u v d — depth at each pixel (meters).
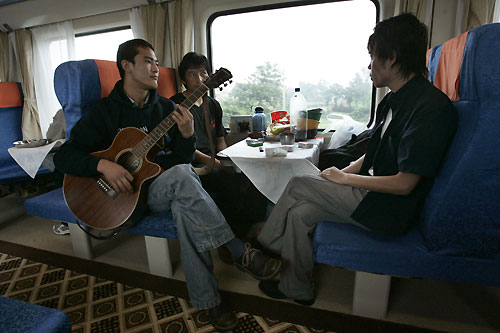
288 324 1.30
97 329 1.30
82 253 1.89
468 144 0.96
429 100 1.05
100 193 1.45
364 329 1.26
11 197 3.12
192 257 1.30
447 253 1.04
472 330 1.25
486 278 1.02
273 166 1.62
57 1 3.55
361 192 1.26
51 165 2.47
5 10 3.89
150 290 1.56
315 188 1.31
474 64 0.92
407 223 1.14
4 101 2.89
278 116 2.33
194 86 2.32
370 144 1.36
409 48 1.09
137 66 1.55
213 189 1.86
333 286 1.57
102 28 3.48
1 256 1.95
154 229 1.45
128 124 1.64
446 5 2.25
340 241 1.15
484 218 0.98
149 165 1.44
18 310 0.68
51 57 3.99
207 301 1.28
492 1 2.09
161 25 3.07
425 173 1.01
